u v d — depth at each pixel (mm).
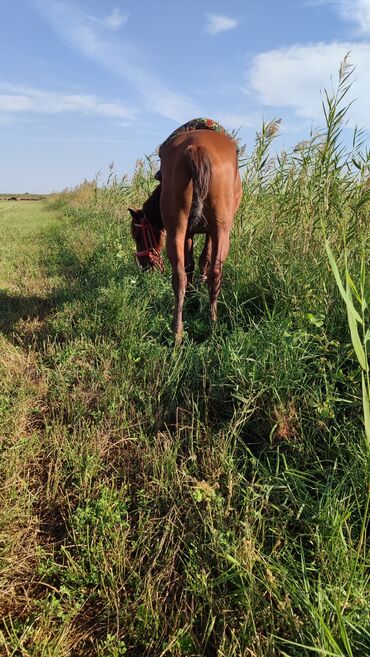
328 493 1985
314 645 1441
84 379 3529
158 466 2414
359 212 3875
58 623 1708
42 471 2533
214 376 3119
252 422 2719
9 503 2221
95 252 7859
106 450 2666
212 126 3865
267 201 5270
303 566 1698
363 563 1691
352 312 1310
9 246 9984
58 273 7266
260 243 4789
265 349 3031
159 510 2178
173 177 3365
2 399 3070
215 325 3865
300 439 2484
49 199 31469
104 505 2133
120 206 11766
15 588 1863
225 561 1831
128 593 1822
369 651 1448
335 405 2660
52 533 2143
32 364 3838
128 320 4277
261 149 5082
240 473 2363
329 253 1354
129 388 3266
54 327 4473
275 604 1691
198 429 2623
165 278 5359
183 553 1929
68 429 2916
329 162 4039
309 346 3105
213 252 3590
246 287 4285
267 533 2006
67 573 1850
